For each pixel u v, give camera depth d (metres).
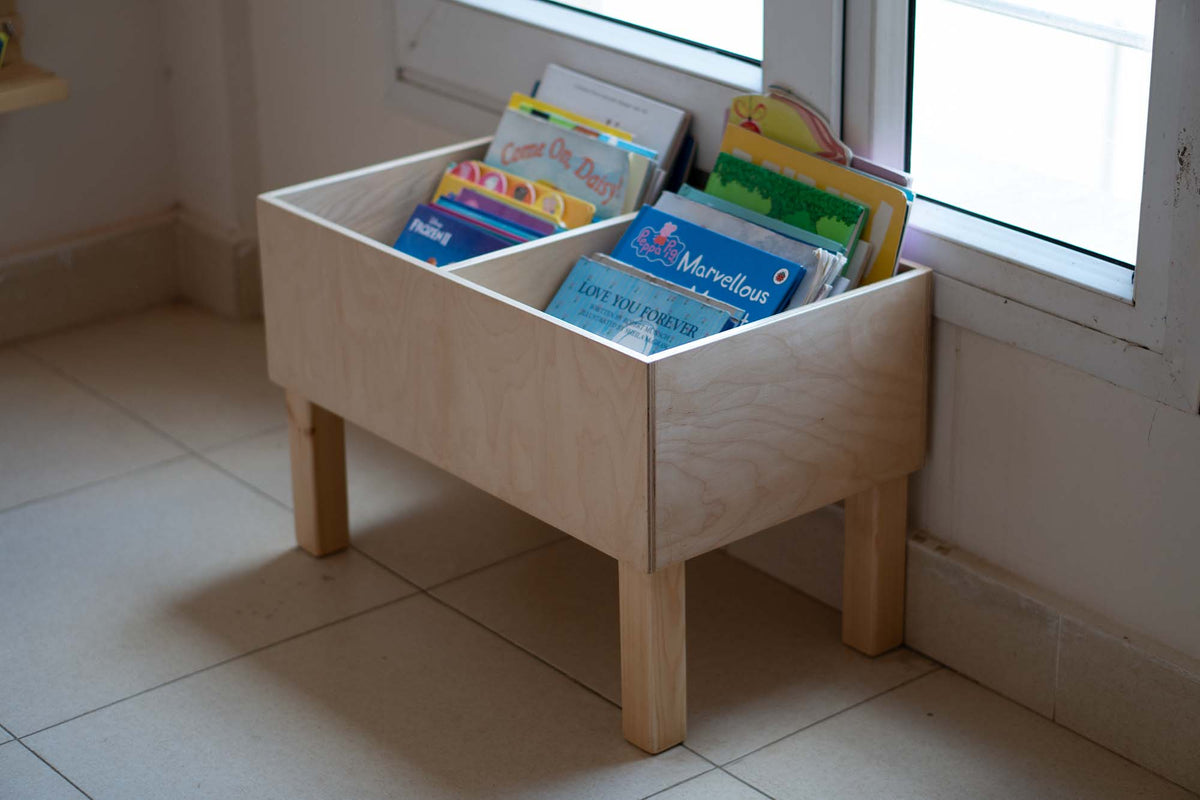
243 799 1.82
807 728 1.95
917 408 1.97
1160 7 1.58
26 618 2.18
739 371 1.75
